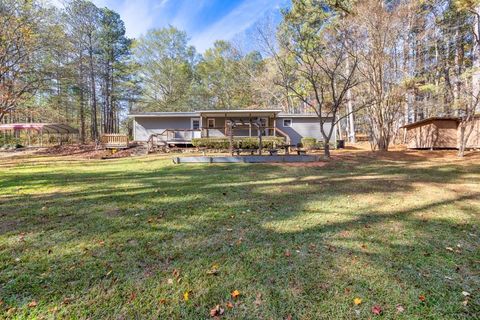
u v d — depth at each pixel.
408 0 13.02
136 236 3.07
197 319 1.75
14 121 25.41
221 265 2.42
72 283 2.14
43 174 7.77
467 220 3.58
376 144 14.57
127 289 2.07
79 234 3.12
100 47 24.27
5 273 2.29
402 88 13.60
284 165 9.34
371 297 1.96
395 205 4.30
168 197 4.84
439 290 2.04
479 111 12.18
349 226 3.37
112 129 27.36
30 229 3.28
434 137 14.12
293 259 2.52
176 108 28.06
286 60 17.84
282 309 1.84
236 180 6.54
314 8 15.70
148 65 27.53
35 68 13.71
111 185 5.97
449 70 16.02
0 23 11.61
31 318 1.76
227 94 29.67
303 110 26.81
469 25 13.97
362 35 12.17
